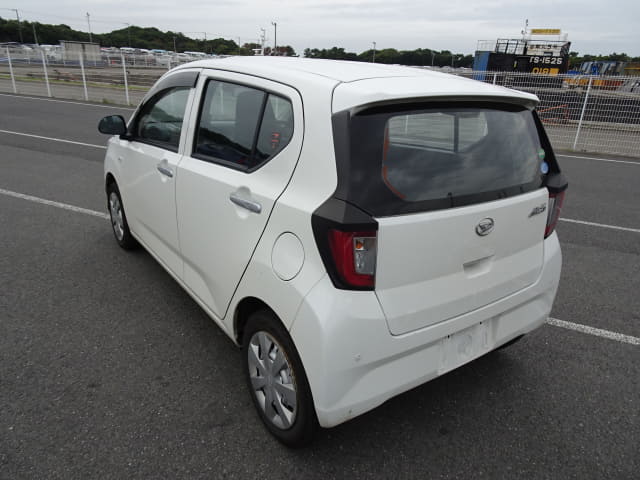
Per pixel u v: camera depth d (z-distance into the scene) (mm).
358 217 1818
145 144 3521
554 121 12789
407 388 2076
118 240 4621
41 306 3568
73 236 4961
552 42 23922
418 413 2619
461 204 2072
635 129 12016
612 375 2992
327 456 2295
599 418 2613
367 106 1899
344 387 1909
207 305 2830
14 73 28719
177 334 3271
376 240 1849
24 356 2969
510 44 24266
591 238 5480
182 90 3084
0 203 5980
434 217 1976
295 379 2090
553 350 3252
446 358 2199
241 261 2344
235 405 2611
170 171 3014
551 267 2586
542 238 2529
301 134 2076
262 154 2320
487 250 2205
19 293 3750
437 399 2740
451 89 2117
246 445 2338
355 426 2508
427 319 2051
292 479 2154
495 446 2393
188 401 2629
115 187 4348
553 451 2371
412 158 1992
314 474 2186
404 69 2572
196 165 2775
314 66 2434
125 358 2990
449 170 2078
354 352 1882
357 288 1873
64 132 11414
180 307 3623
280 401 2262
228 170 2514
